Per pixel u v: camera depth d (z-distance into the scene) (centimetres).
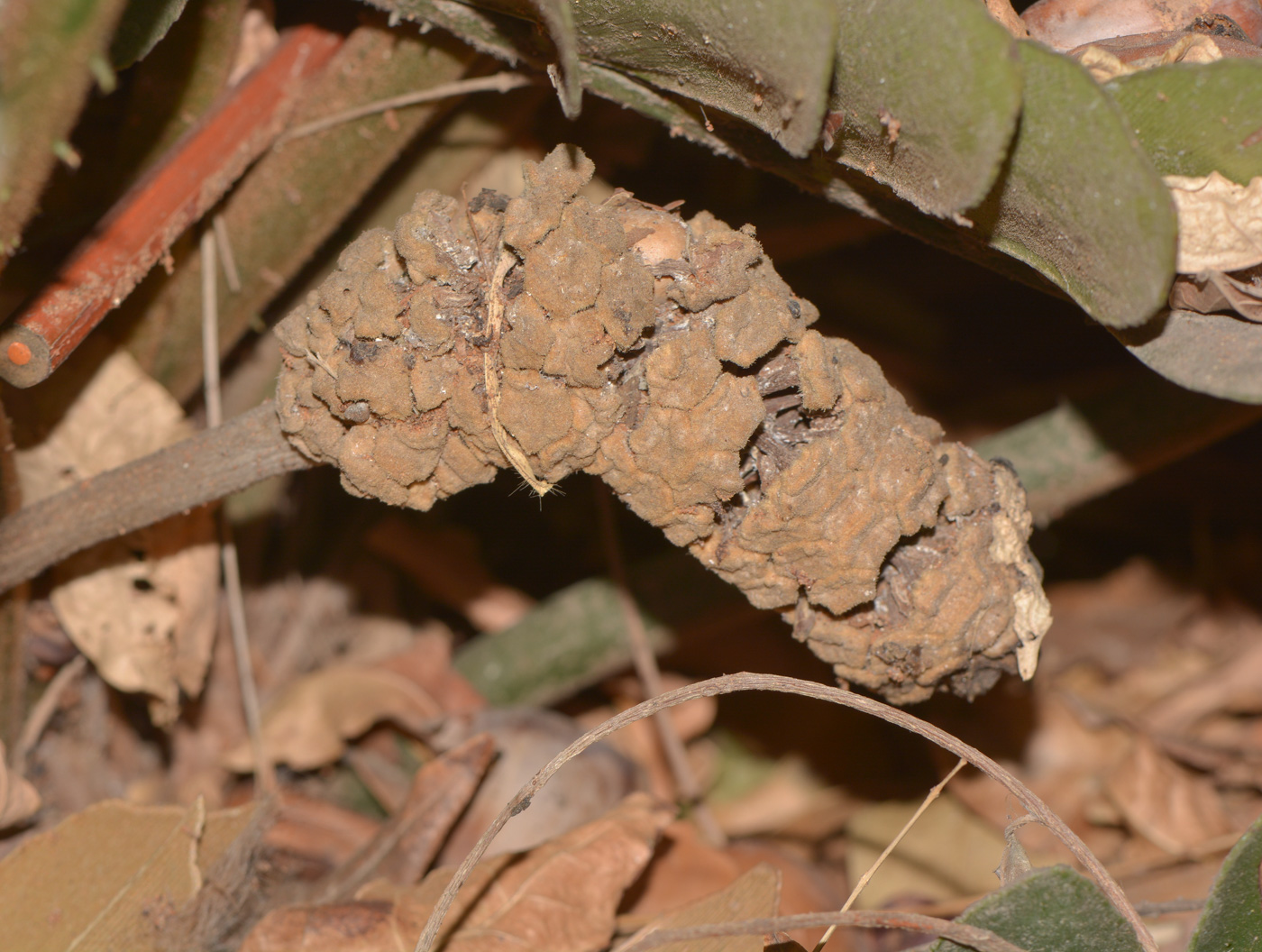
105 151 83
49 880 80
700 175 98
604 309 73
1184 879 88
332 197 84
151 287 83
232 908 81
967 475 75
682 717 95
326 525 95
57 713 86
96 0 70
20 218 73
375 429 75
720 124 78
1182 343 74
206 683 89
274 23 84
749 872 80
